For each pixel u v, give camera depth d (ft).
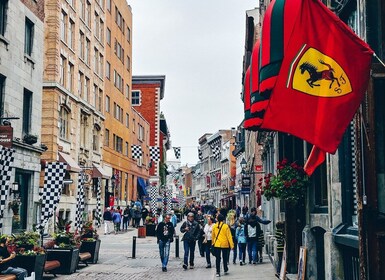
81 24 125.08
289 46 22.66
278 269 51.52
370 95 23.29
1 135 61.11
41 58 84.58
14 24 73.46
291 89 22.50
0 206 60.18
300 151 45.75
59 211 103.96
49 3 104.68
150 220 119.85
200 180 410.31
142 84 265.54
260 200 109.60
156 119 264.11
